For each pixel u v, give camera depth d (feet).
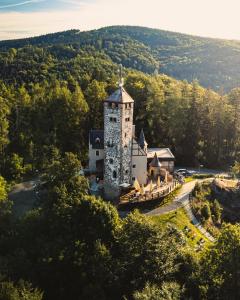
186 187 271.49
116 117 235.20
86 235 158.10
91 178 266.57
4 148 306.14
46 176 204.54
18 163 288.10
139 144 265.54
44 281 143.84
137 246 145.59
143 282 137.28
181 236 163.02
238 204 264.52
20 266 140.67
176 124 350.23
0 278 122.93
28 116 337.72
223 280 136.77
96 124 355.15
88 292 136.87
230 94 376.07
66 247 148.15
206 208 237.25
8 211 182.09
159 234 147.43
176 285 126.62
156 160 276.41
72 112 334.65
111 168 244.42
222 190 270.67
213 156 351.25
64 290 144.46
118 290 140.77
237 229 144.87
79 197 179.32
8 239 161.68
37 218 167.73
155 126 363.56
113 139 239.91
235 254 137.39
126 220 158.71
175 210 232.94
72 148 334.24
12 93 383.65
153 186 258.78
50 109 339.16
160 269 140.15
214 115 357.20
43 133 329.52
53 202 176.65
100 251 145.18
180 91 369.71
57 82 404.57
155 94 365.40
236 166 307.17
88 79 426.92
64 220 159.43
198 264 146.10
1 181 223.10
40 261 144.25
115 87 388.37
